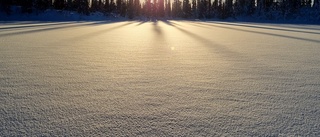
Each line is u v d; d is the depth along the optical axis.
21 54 4.23
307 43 6.68
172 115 1.71
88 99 2.01
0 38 6.82
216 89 2.35
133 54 4.48
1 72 2.91
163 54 4.53
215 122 1.60
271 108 1.86
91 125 1.53
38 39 6.74
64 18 41.72
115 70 3.13
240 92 2.25
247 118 1.67
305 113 1.76
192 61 3.83
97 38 7.57
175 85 2.47
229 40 7.36
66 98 2.03
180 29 13.92
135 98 2.05
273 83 2.59
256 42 6.81
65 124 1.54
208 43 6.47
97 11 55.75
